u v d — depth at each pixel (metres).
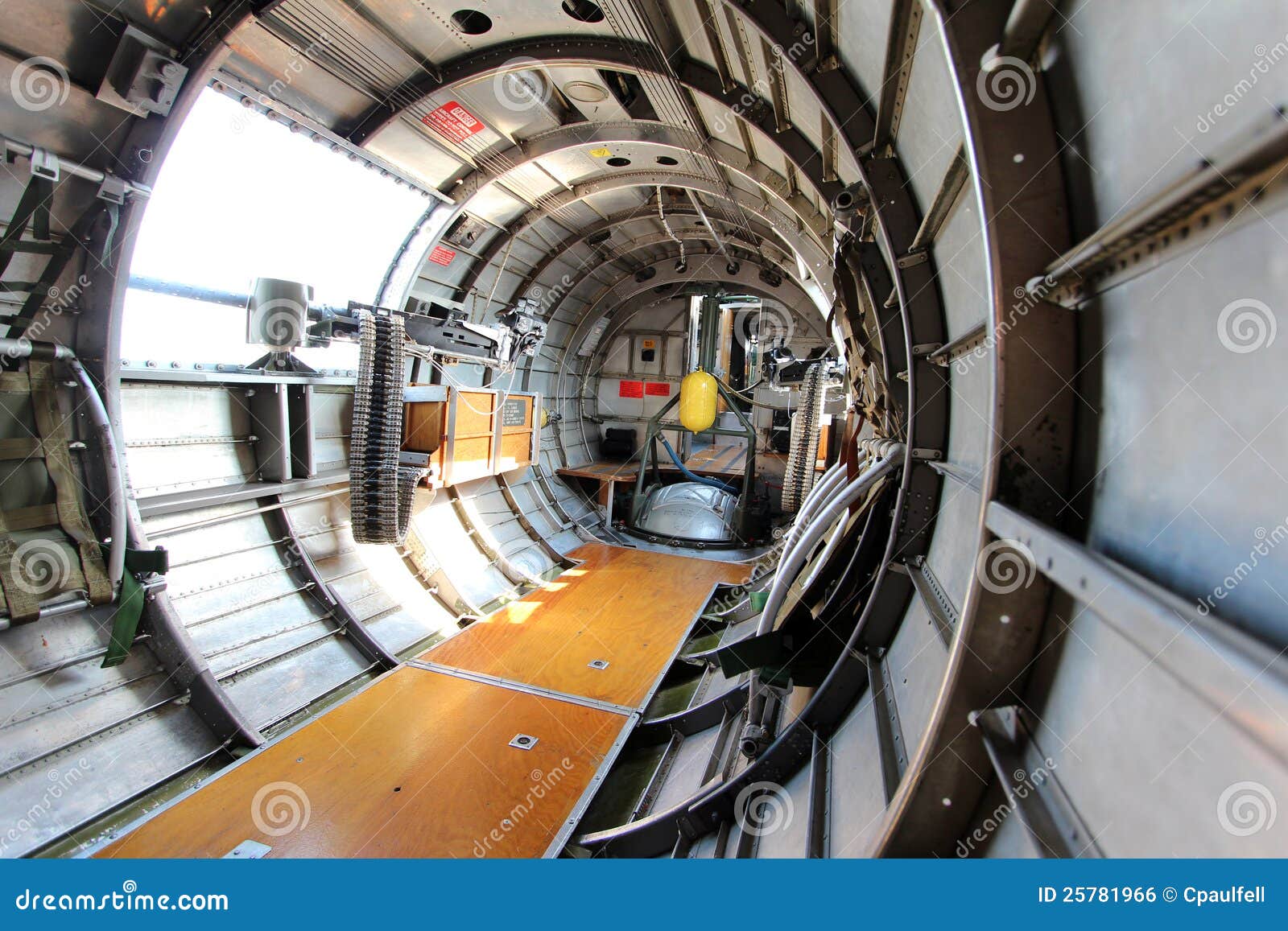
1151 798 0.94
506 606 6.56
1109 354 1.18
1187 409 0.93
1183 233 0.91
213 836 3.14
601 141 5.68
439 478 6.06
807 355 10.22
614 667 5.25
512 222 7.52
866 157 2.80
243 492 4.95
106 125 3.47
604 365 11.96
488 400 6.85
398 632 5.57
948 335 2.57
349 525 6.06
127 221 3.65
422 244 6.38
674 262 10.27
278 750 3.84
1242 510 0.80
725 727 4.12
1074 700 1.19
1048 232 1.29
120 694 3.68
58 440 3.56
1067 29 1.25
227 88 4.12
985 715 1.38
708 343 10.14
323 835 3.17
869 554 3.46
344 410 6.48
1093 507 1.21
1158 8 0.98
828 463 7.42
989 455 1.33
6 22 2.95
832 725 2.95
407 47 4.43
